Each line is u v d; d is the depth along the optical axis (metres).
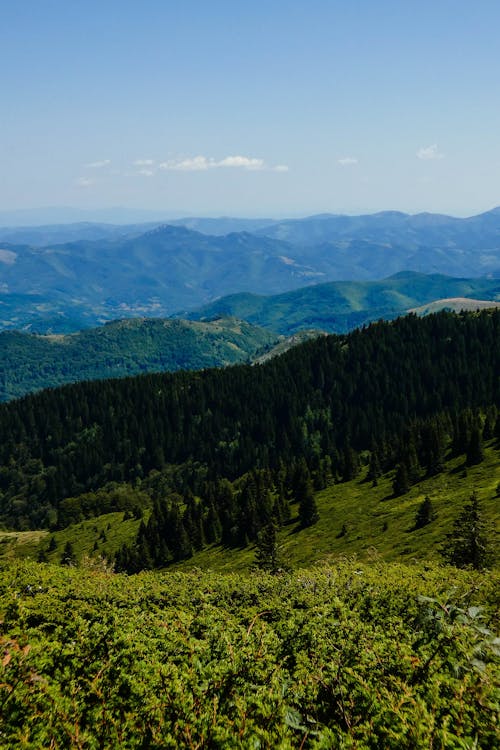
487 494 92.12
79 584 21.06
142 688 8.01
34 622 15.52
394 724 5.97
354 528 109.56
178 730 6.48
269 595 19.14
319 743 5.75
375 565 26.64
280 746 5.78
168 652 10.29
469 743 5.28
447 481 122.19
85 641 11.29
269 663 8.78
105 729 6.75
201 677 8.11
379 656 8.42
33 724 6.82
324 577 20.86
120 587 20.42
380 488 139.75
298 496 153.62
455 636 7.28
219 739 6.09
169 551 143.88
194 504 164.00
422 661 7.45
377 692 6.82
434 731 5.55
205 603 18.38
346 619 13.00
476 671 6.36
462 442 140.38
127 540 168.62
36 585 20.50
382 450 164.50
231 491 171.38
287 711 6.05
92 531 189.62
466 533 43.47
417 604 15.41
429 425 156.38
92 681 8.38
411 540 84.12
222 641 10.25
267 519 129.50
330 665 8.09
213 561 126.31
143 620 13.99
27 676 8.07
